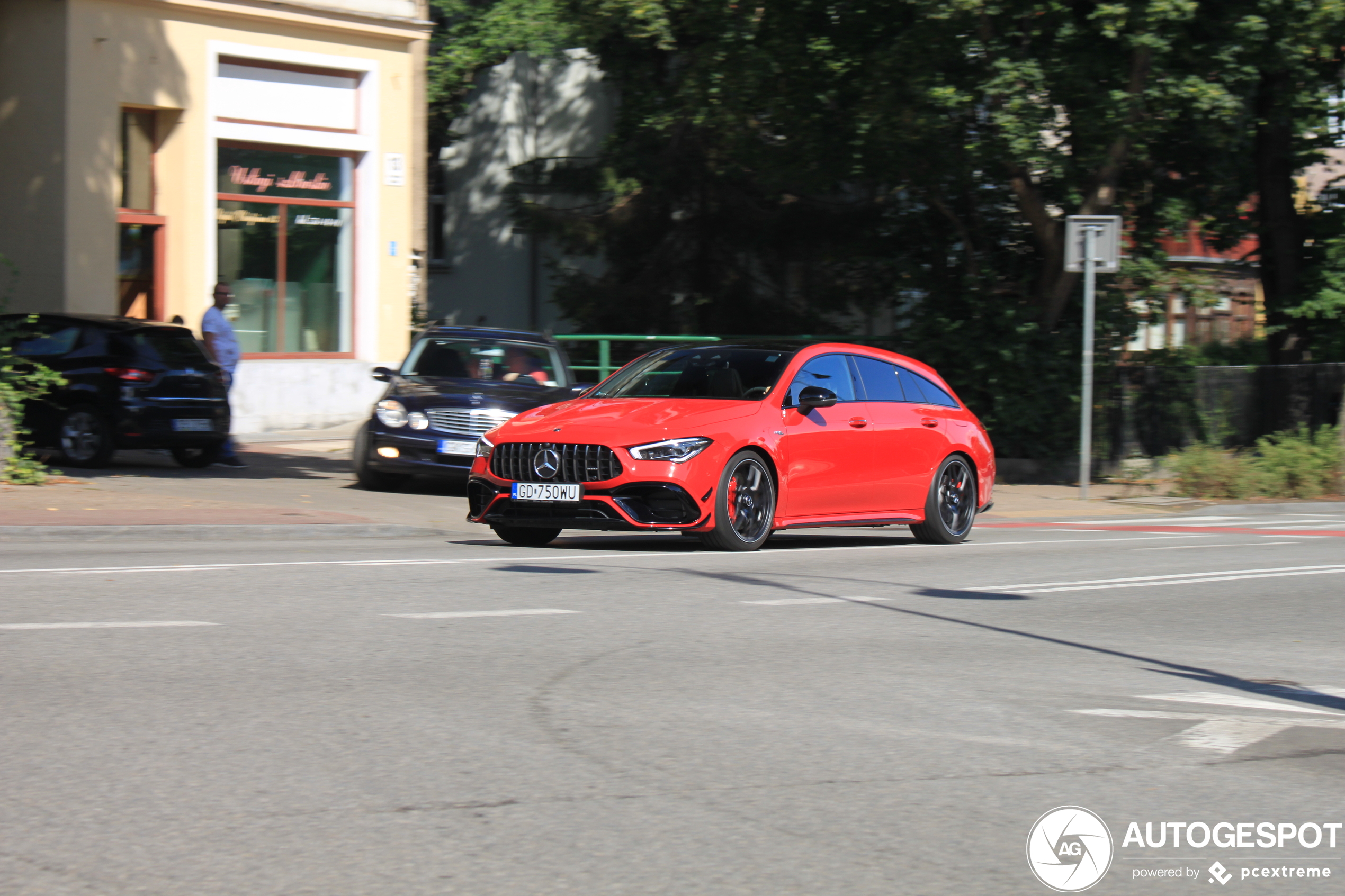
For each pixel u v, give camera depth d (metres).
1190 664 7.23
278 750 5.00
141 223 21.38
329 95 23.28
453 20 31.94
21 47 20.89
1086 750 5.39
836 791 4.74
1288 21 18.14
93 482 15.04
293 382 22.92
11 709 5.45
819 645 7.29
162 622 7.27
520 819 4.34
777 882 3.87
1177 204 21.33
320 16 22.72
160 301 21.66
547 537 11.75
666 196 28.39
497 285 35.66
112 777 4.63
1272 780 5.07
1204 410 22.67
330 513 13.23
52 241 20.61
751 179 27.91
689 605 8.35
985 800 4.70
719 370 11.74
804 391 11.45
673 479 10.52
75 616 7.40
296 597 8.21
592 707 5.78
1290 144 24.30
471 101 35.31
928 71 18.34
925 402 12.90
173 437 17.17
